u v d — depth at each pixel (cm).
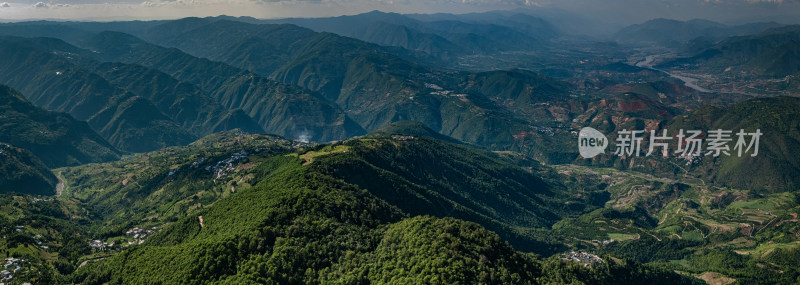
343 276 19425
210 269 19475
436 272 18000
